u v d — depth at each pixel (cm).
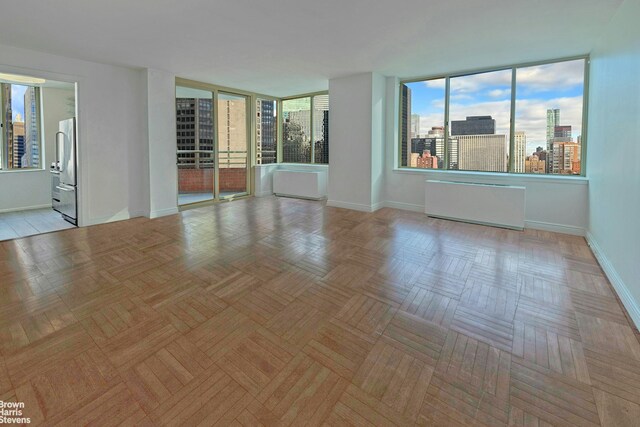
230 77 585
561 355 191
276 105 823
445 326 222
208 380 171
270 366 182
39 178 620
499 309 245
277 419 147
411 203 610
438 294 270
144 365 181
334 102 617
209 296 264
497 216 485
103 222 507
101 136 495
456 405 155
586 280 298
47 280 292
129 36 371
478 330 218
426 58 466
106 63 486
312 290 276
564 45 407
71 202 504
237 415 149
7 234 443
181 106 663
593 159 403
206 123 673
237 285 285
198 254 365
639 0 253
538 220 477
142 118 533
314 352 194
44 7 295
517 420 146
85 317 230
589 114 430
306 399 159
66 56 447
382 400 158
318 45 407
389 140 620
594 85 404
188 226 492
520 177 486
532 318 233
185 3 290
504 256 361
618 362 184
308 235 445
